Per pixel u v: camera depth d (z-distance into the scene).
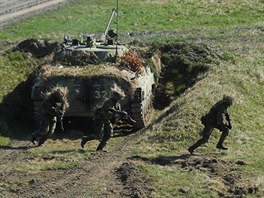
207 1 116.62
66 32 95.62
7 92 65.31
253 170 42.28
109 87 57.41
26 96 65.44
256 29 95.38
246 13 108.88
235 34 90.81
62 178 41.81
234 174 41.50
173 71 70.12
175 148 48.53
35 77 62.78
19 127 60.59
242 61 71.88
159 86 68.44
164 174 41.50
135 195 38.31
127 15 107.00
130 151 48.22
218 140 49.34
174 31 95.69
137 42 79.69
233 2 115.94
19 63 72.31
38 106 57.59
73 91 57.25
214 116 45.78
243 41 84.94
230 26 99.06
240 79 64.94
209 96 58.56
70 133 57.19
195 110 55.03
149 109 63.28
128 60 61.44
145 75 62.66
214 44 82.56
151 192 38.84
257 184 39.66
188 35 90.94
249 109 58.66
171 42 75.56
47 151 49.09
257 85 65.69
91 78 57.41
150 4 114.88
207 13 108.50
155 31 95.94
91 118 58.41
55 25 99.50
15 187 40.50
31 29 96.88
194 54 72.38
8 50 74.31
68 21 102.12
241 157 45.31
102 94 57.31
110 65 60.19
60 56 62.53
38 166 44.16
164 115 59.03
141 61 63.88
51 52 74.19
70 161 45.50
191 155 45.72
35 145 53.44
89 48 62.88
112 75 57.62
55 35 93.19
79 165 44.25
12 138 56.88
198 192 39.03
